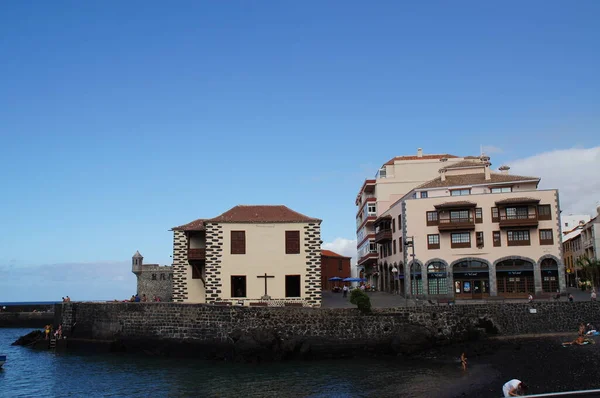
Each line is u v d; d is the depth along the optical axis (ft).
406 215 244.83
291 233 193.26
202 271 208.44
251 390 124.26
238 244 191.11
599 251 287.28
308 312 166.50
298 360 161.07
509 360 143.13
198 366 155.12
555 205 230.89
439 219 239.91
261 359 159.84
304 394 119.03
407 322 170.71
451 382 124.77
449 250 237.45
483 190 261.24
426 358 158.10
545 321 177.47
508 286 230.68
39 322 333.83
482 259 233.55
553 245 228.22
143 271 319.88
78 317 198.18
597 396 58.75
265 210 203.62
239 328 166.30
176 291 208.74
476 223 236.43
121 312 184.96
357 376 135.74
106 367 157.89
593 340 155.74
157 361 165.17
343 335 166.09
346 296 255.29
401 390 119.44
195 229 204.95
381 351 165.89
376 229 315.37
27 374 152.25
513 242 231.71
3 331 309.01
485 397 106.63
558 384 110.22
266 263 190.80
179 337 173.27
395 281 268.82
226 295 188.14
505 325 176.76
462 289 235.20
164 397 120.88
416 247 241.35
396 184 325.62
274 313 166.40
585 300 191.42
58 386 136.05
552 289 226.58
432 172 324.80
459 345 167.84
